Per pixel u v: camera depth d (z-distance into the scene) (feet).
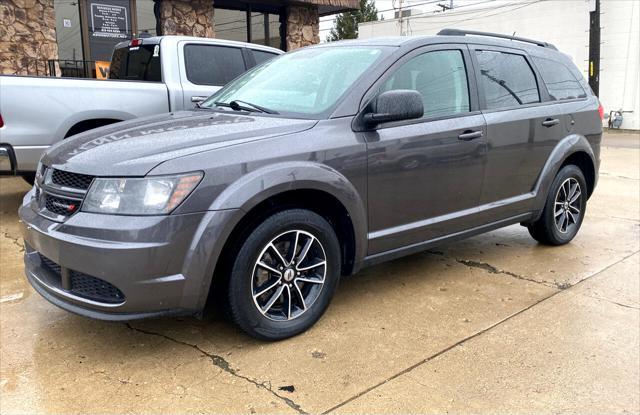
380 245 11.40
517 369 9.32
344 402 8.34
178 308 8.98
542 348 10.04
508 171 13.82
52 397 8.42
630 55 73.05
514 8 86.12
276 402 8.32
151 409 8.13
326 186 10.09
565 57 16.83
